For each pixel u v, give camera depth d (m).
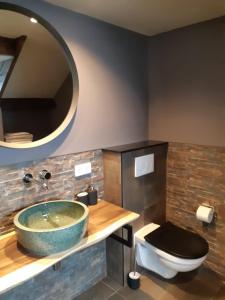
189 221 2.20
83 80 1.73
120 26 1.93
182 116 2.10
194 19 1.81
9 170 1.41
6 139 1.46
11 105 1.48
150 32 2.10
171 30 2.04
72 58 1.64
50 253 1.17
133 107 2.17
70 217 1.46
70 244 1.20
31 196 1.52
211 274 2.08
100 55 1.82
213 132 1.92
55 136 1.58
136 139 2.24
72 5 1.53
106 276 2.11
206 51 1.87
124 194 1.90
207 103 1.92
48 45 1.56
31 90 1.54
